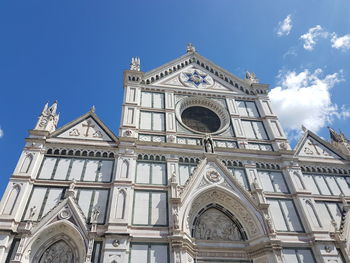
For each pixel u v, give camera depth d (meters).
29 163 27.36
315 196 32.03
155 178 29.19
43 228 23.17
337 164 35.94
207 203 29.27
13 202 24.30
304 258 26.03
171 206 26.47
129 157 29.83
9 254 21.52
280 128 37.72
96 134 32.16
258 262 25.72
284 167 33.38
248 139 36.12
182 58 45.28
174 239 23.80
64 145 29.95
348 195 32.97
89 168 28.77
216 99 40.44
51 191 26.16
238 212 29.00
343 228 29.03
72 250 23.31
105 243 22.83
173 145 32.31
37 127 30.91
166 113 36.38
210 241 26.80
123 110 34.91
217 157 32.62
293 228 28.12
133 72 39.75
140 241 23.98
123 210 25.23
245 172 32.12
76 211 24.55
